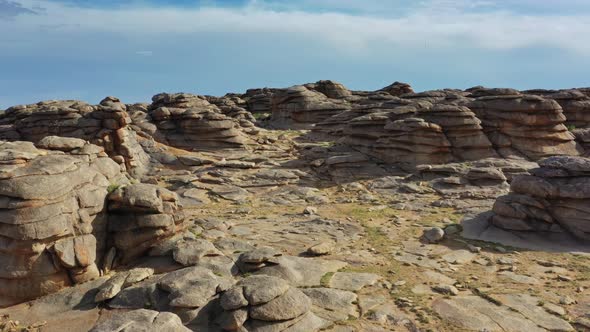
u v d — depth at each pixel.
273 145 42.34
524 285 14.94
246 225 21.94
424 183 29.84
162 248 16.31
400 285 14.75
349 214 24.58
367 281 14.88
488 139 34.00
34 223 13.67
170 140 40.00
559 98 42.47
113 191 16.44
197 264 15.20
